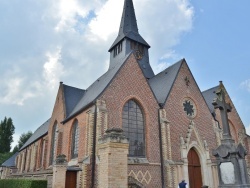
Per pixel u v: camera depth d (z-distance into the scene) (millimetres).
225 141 12852
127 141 8922
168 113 22812
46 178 18062
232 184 11820
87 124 19297
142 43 34750
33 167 37500
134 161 19172
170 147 21219
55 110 30531
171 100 23578
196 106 25250
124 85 21062
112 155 8492
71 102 28625
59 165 14938
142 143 20641
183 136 22922
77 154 21703
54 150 28609
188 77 26156
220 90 14469
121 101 20391
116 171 8367
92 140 18141
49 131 31047
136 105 21594
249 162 28828
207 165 22859
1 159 71625
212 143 24719
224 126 13453
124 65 21906
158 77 29562
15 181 18031
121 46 34156
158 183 19781
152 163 20031
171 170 20266
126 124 20312
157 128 21672
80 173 17266
